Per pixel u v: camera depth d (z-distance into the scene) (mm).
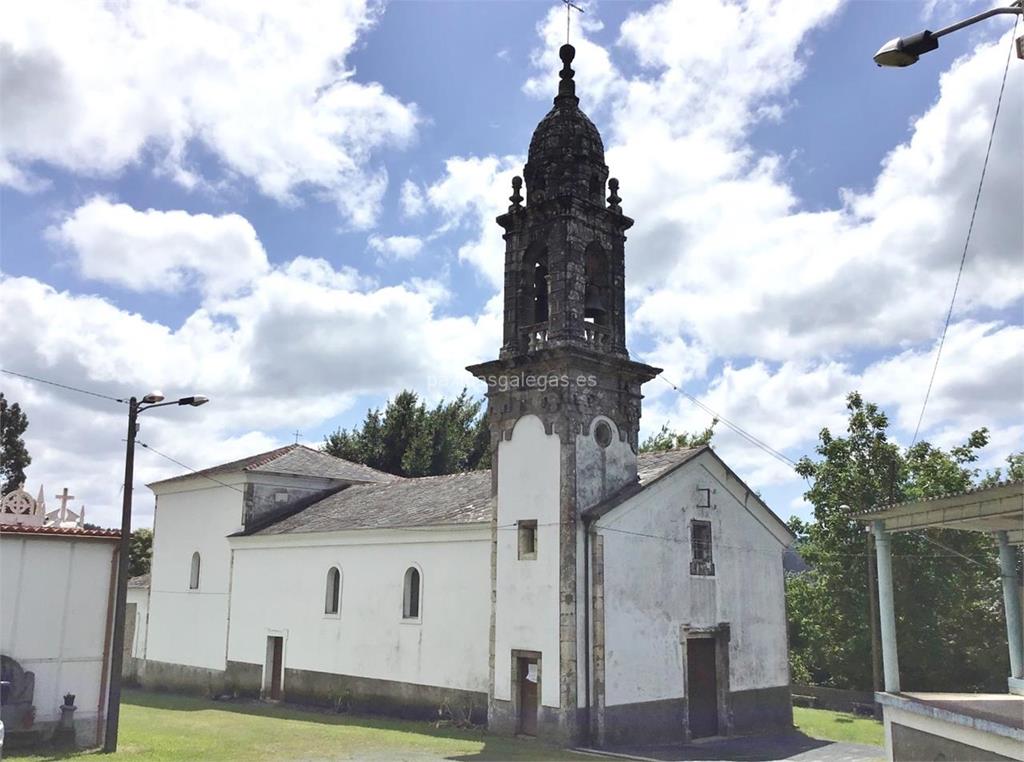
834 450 33344
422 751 19891
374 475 38906
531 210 23984
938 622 30703
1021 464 33688
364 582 28047
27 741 18297
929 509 14625
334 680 28328
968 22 9602
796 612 35719
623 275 24688
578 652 21156
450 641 24828
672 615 23375
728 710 24250
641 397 24438
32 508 19312
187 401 19859
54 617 19109
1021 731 11492
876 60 10016
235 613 33156
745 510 26422
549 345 23000
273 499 35219
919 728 14453
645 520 23172
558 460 22297
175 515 37906
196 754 18969
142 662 37719
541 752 19953
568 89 25328
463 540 25031
